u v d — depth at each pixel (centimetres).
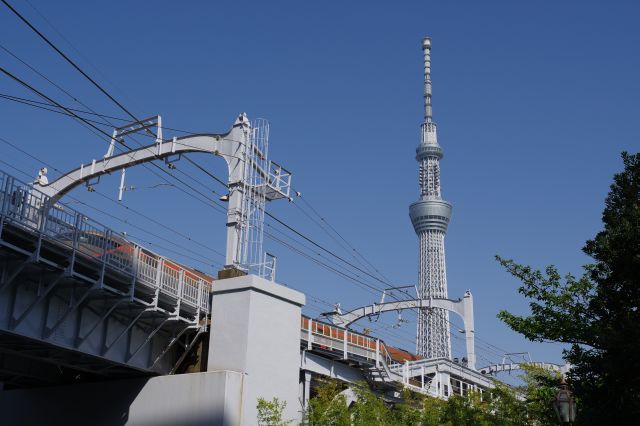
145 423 3697
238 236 4059
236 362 3675
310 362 4484
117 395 3853
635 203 2742
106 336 3422
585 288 2847
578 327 2730
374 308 7556
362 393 4150
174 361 3956
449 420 4172
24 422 4103
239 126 4181
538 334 2812
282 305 3962
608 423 2595
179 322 3819
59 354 3394
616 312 2698
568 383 2695
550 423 3109
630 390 2605
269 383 3753
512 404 4053
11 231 2794
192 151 4175
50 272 3025
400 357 7306
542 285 2894
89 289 3127
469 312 7781
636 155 2850
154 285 3481
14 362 3922
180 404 3631
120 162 4188
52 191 4341
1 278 2861
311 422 3719
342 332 4750
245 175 4122
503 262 2931
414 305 7681
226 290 3859
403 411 4191
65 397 4025
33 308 3034
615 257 2686
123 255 3297
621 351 2530
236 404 3547
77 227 3036
